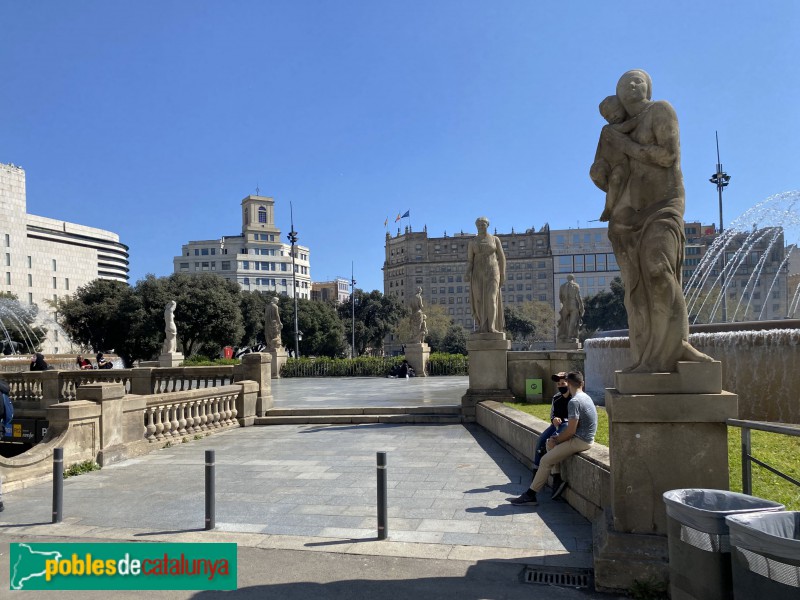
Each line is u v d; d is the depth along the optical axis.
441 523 6.89
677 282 5.18
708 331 13.64
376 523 6.94
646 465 5.07
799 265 36.81
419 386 25.11
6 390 9.19
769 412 10.63
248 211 169.12
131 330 53.97
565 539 6.25
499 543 6.17
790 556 3.11
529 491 7.57
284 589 5.14
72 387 20.38
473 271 15.54
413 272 165.88
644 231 5.21
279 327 35.28
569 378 7.53
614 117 5.58
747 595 3.36
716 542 3.72
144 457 11.66
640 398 5.06
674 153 5.13
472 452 11.20
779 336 10.46
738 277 41.06
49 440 10.19
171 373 20.09
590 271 160.00
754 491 5.61
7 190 104.44
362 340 92.69
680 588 3.98
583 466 7.00
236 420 15.66
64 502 8.34
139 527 7.09
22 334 50.53
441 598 4.88
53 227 140.12
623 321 87.94
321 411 16.20
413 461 10.49
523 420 10.59
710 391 5.05
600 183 5.68
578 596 4.88
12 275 104.44
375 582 5.24
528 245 162.88
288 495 8.38
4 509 7.97
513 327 103.25
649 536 4.98
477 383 15.17
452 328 96.69
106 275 157.62
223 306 56.75
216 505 7.95
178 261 160.25
